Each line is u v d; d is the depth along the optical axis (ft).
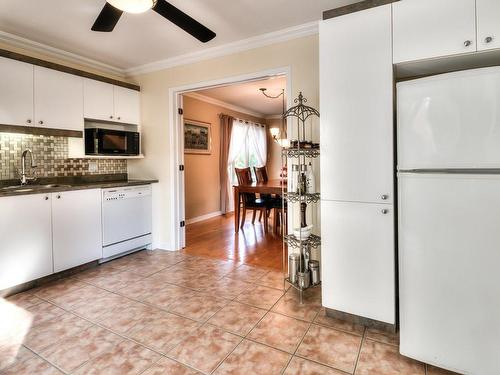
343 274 6.52
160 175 12.12
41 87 9.09
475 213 4.59
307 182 7.93
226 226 16.84
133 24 8.48
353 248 6.35
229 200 21.22
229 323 6.64
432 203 4.91
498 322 4.51
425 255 5.02
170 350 5.69
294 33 8.97
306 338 6.05
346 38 6.16
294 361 5.36
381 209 6.01
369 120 6.02
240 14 8.12
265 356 5.50
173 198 11.89
